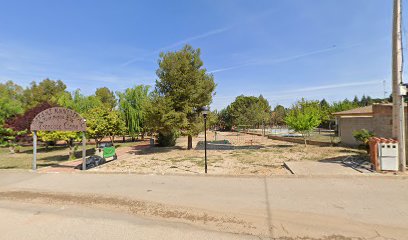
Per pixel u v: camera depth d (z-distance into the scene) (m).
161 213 4.91
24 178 8.91
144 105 17.30
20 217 4.91
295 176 7.45
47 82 45.69
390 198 5.26
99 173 9.34
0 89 35.38
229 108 55.56
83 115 16.89
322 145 17.14
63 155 18.02
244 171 9.30
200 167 10.71
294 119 16.66
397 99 7.45
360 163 8.95
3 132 11.88
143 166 11.60
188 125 16.80
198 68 18.00
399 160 7.41
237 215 4.64
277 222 4.24
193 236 3.82
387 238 3.54
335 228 3.92
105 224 4.44
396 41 7.38
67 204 5.70
